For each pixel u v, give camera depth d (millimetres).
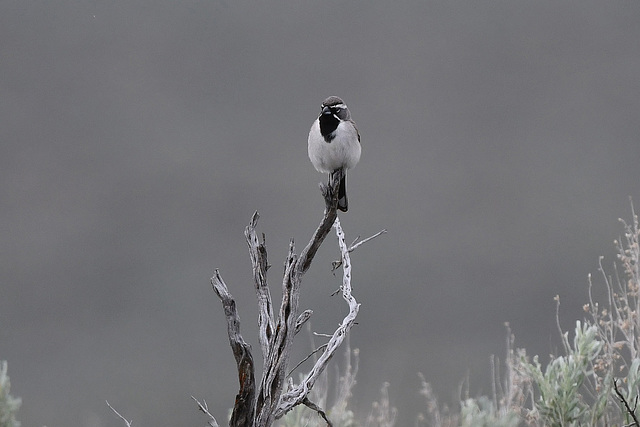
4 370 7973
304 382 5891
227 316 5504
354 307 6207
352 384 8602
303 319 5883
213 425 5797
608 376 7480
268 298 5863
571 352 7625
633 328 7867
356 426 8227
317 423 7898
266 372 5645
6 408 7797
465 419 8047
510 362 8383
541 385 7508
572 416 7352
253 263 5895
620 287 8242
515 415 7918
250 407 5520
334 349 6004
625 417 6898
